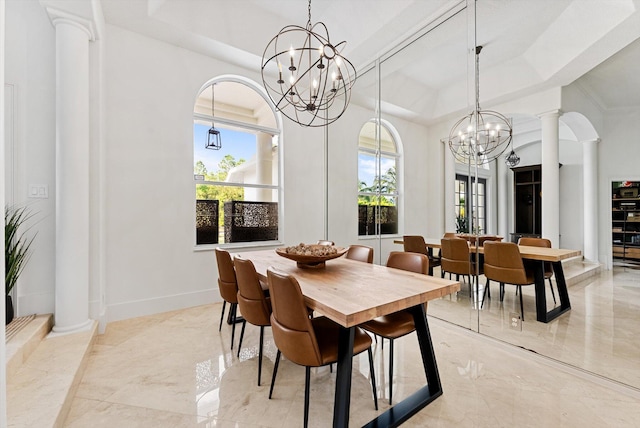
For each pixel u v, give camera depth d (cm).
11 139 240
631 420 156
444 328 284
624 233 196
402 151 371
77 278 236
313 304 143
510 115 264
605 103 206
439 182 327
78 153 237
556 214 230
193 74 341
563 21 227
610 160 205
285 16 346
